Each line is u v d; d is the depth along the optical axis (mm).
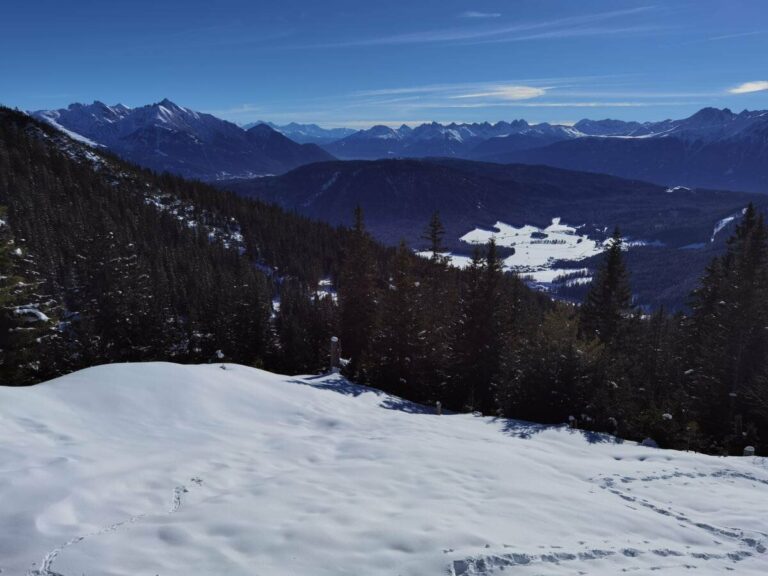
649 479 12492
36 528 7344
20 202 100938
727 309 29297
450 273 45406
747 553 8617
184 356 50938
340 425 16359
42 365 31828
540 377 20953
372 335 36375
